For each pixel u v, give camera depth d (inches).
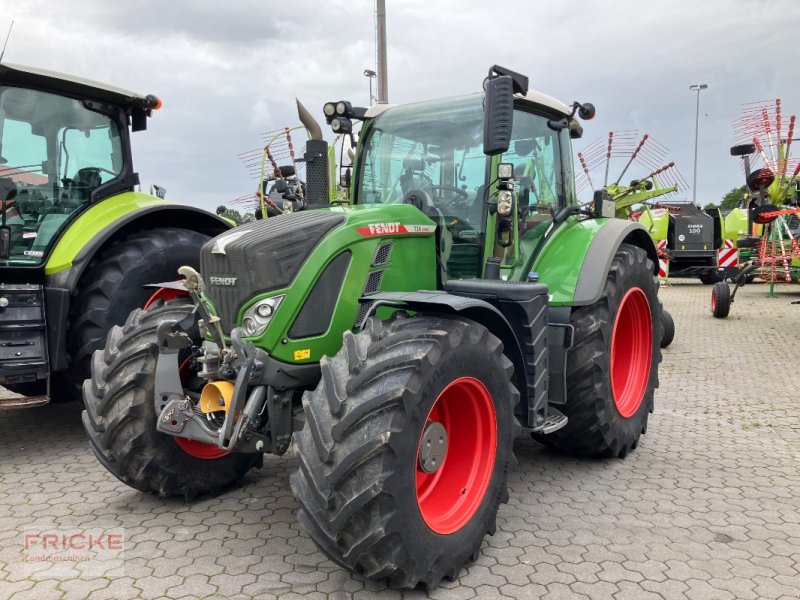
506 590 105.0
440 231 144.4
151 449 130.6
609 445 160.4
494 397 117.2
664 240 665.6
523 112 163.3
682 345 339.0
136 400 128.6
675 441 183.6
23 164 180.5
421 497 113.4
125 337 134.2
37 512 134.6
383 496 95.0
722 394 237.5
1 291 168.6
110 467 132.2
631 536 123.7
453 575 107.6
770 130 454.6
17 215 177.0
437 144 152.8
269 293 115.9
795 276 466.3
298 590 104.5
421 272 138.4
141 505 138.4
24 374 169.8
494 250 143.9
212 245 122.7
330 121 162.6
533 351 131.7
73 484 150.6
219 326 117.4
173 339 126.9
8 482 151.9
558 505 138.6
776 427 196.4
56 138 188.9
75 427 197.2
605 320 156.3
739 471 159.2
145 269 184.4
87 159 196.4
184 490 136.9
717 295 429.7
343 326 123.0
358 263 124.3
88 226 184.9
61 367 176.1
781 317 434.9
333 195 163.3
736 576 109.0
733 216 658.8
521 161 160.7
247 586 105.5
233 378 118.0
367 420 97.7
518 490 147.3
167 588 104.7
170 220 207.6
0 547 118.9
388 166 160.4
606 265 156.1
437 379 103.6
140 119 214.7
